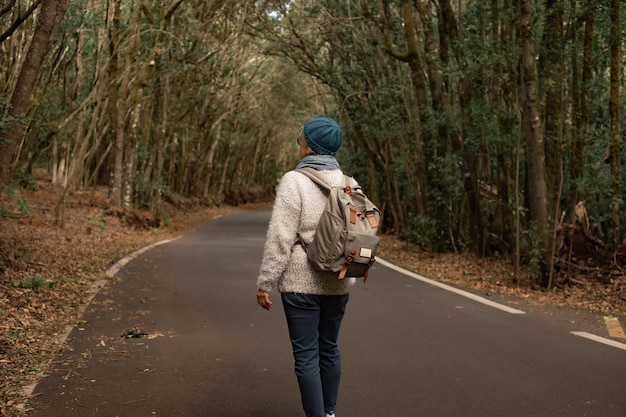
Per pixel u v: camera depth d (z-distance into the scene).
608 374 5.33
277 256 3.62
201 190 45.47
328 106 32.31
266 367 5.52
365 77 20.44
